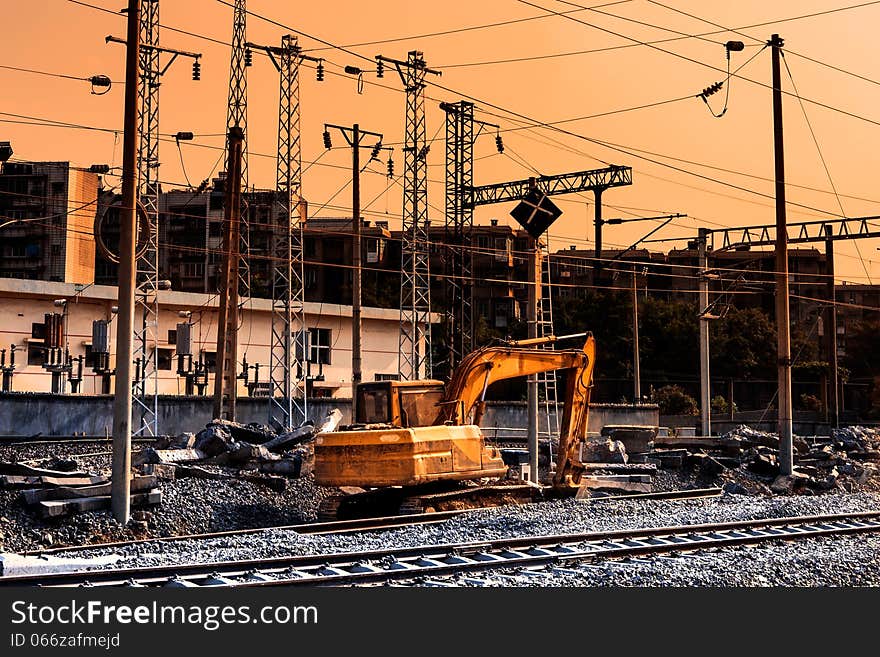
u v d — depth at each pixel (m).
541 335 91.00
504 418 159.38
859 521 68.50
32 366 168.88
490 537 59.22
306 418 141.38
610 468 106.31
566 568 45.72
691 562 47.84
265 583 40.66
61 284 169.50
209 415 140.38
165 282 181.00
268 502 77.69
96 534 64.44
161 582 41.56
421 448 72.94
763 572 45.25
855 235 145.75
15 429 122.81
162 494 71.50
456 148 191.38
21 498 65.56
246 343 192.12
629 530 61.59
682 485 104.00
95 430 130.00
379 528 66.56
